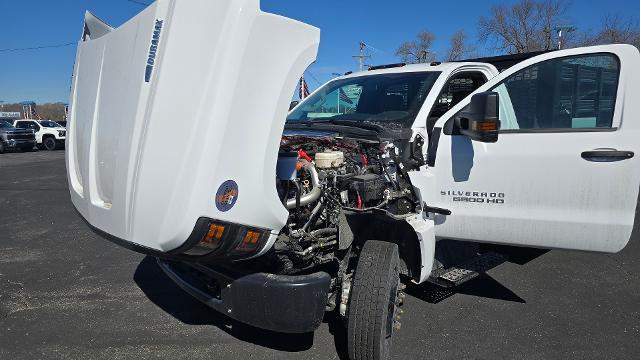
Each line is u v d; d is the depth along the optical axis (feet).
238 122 7.70
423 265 11.13
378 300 9.64
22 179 41.24
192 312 13.01
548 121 12.12
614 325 12.29
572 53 12.05
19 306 13.38
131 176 7.98
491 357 10.76
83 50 10.24
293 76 8.12
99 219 8.94
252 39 7.67
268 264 9.55
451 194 12.22
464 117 11.59
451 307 13.32
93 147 9.20
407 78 13.92
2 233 21.44
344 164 10.43
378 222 10.99
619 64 11.44
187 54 7.59
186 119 7.52
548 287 14.74
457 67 13.84
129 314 12.89
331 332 11.87
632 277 15.53
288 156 9.45
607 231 11.07
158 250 7.85
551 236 11.56
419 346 11.21
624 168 10.80
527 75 12.43
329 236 10.28
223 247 8.03
